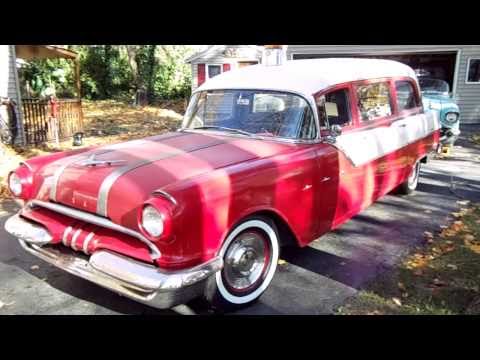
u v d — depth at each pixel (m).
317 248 4.23
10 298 3.30
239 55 19.31
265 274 3.31
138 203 2.69
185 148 3.44
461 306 3.18
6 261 3.95
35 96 15.50
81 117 11.85
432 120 5.77
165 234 2.53
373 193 4.50
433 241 4.38
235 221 2.90
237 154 3.30
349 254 4.09
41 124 10.41
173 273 2.62
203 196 2.68
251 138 3.74
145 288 2.61
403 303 3.22
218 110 4.10
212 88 4.21
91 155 3.39
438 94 9.40
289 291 3.41
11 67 9.51
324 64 4.40
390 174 4.77
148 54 22.77
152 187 2.76
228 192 2.82
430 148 5.80
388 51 14.48
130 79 23.84
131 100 23.02
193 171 2.94
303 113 3.65
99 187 2.88
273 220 3.32
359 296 3.32
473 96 14.14
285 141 3.63
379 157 4.41
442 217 5.08
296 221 3.43
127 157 3.24
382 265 3.86
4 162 7.46
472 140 10.54
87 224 3.05
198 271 2.69
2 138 8.96
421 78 10.27
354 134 4.08
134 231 2.71
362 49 14.71
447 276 3.64
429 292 3.38
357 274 3.69
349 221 4.95
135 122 15.30
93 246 2.89
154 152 3.35
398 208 5.39
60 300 3.28
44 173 3.28
